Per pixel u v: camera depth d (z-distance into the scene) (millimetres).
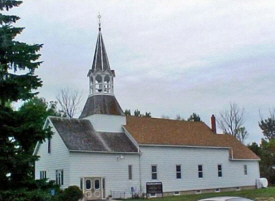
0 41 13047
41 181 13695
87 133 38250
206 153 45344
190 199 33969
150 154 40094
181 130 46312
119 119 41500
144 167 39281
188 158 43312
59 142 36188
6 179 13039
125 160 38094
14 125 13156
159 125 45062
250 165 50031
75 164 34719
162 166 40719
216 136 49344
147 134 41625
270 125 81625
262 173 56250
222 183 45969
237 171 48188
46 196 13055
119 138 39969
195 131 47781
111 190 36469
